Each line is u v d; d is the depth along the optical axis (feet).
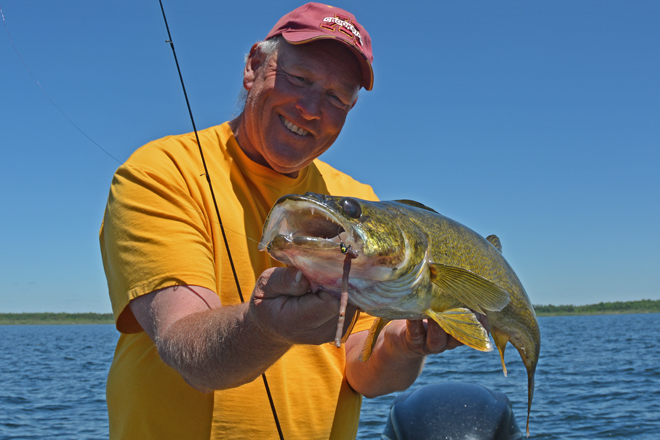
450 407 8.09
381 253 6.31
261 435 7.52
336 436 8.50
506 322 9.12
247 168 8.56
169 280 6.55
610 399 42.19
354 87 8.87
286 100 8.34
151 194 7.09
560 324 247.09
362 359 7.86
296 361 8.20
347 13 8.80
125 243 6.89
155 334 6.45
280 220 5.83
